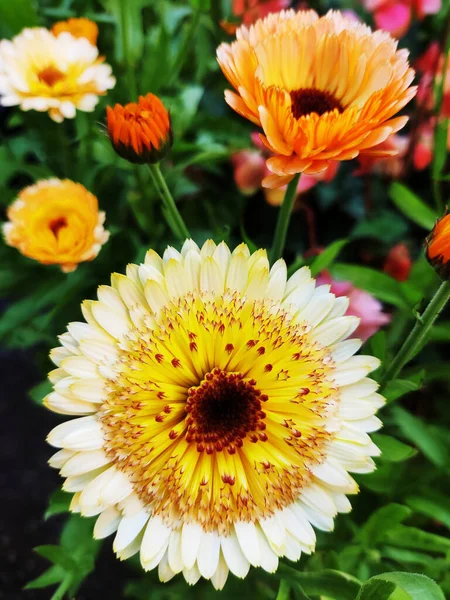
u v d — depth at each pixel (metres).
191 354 0.10
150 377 0.10
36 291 0.17
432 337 0.15
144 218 0.17
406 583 0.09
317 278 0.16
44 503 0.25
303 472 0.10
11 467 0.25
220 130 0.18
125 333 0.10
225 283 0.10
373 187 0.19
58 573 0.13
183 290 0.10
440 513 0.14
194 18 0.16
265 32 0.11
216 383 0.10
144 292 0.10
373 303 0.15
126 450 0.10
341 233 0.20
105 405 0.10
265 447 0.10
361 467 0.10
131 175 0.18
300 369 0.10
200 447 0.10
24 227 0.13
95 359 0.10
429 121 0.18
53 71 0.14
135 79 0.18
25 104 0.13
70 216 0.13
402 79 0.10
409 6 0.18
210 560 0.10
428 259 0.10
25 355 0.28
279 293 0.10
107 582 0.22
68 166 0.17
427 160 0.18
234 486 0.10
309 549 0.10
